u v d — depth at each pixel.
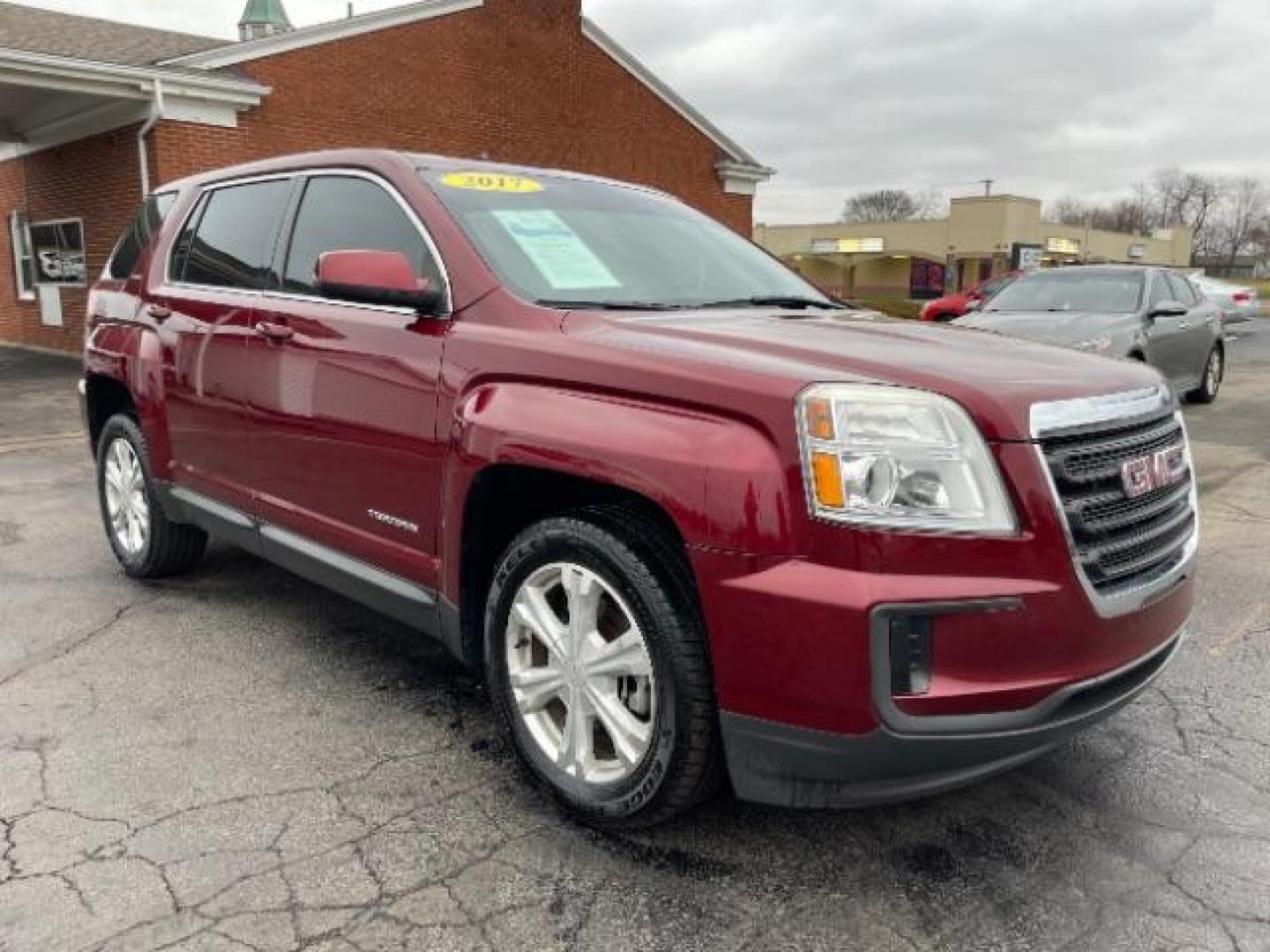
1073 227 56.25
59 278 16.66
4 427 9.53
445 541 2.93
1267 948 2.26
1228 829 2.74
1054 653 2.25
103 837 2.62
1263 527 5.94
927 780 2.26
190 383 4.04
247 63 13.90
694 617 2.40
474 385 2.83
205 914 2.32
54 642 3.97
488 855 2.58
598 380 2.55
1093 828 2.74
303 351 3.42
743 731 2.30
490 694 2.94
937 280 56.00
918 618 2.17
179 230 4.45
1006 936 2.30
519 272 3.06
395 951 2.21
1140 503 2.52
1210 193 106.75
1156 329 9.41
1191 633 4.23
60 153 15.79
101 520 5.94
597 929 2.30
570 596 2.65
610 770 2.64
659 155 19.95
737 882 2.48
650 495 2.37
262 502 3.72
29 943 2.21
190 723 3.29
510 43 17.14
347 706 3.44
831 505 2.17
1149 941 2.28
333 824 2.71
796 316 3.20
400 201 3.31
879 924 2.34
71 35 15.85
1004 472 2.22
